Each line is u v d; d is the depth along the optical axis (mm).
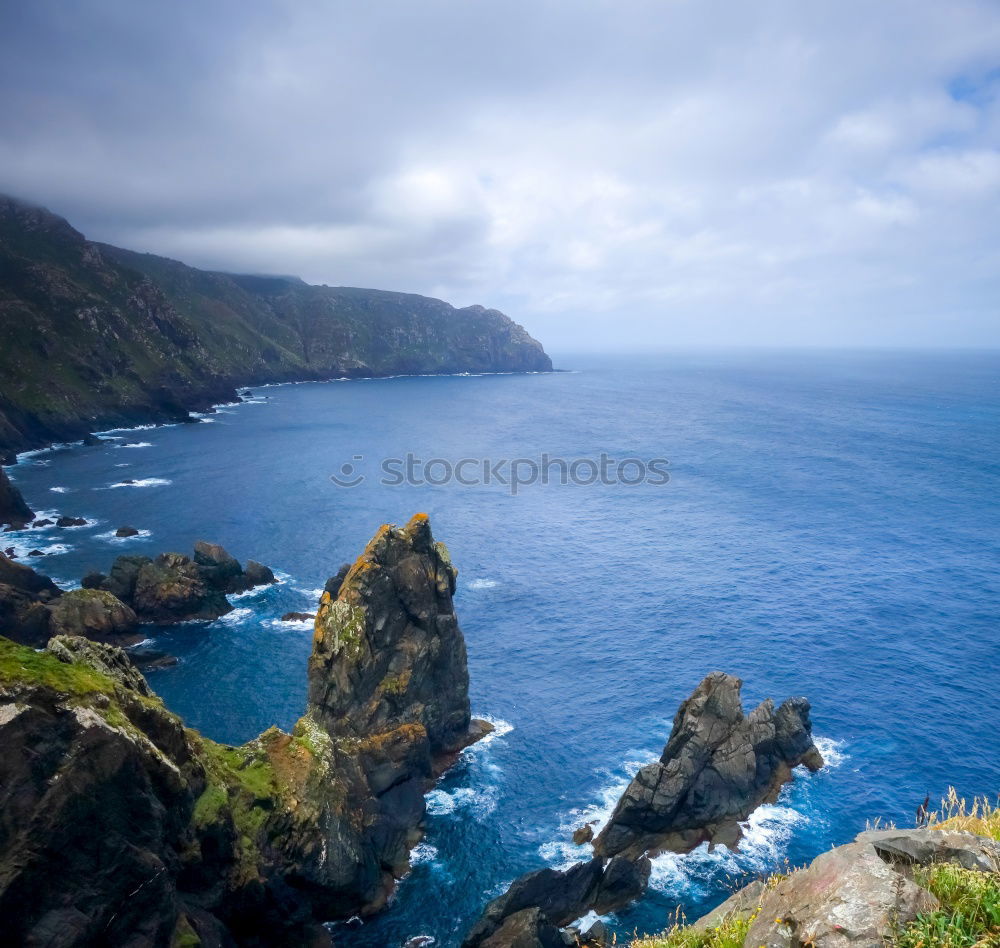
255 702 62281
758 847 45188
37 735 21719
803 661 67125
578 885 41625
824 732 56344
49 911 20812
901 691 61719
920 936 8352
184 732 32938
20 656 23547
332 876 37688
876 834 10945
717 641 71688
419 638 54469
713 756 48344
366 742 48375
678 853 45156
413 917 41062
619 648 71000
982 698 60469
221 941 27094
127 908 22797
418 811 48375
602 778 52688
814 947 8719
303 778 38688
